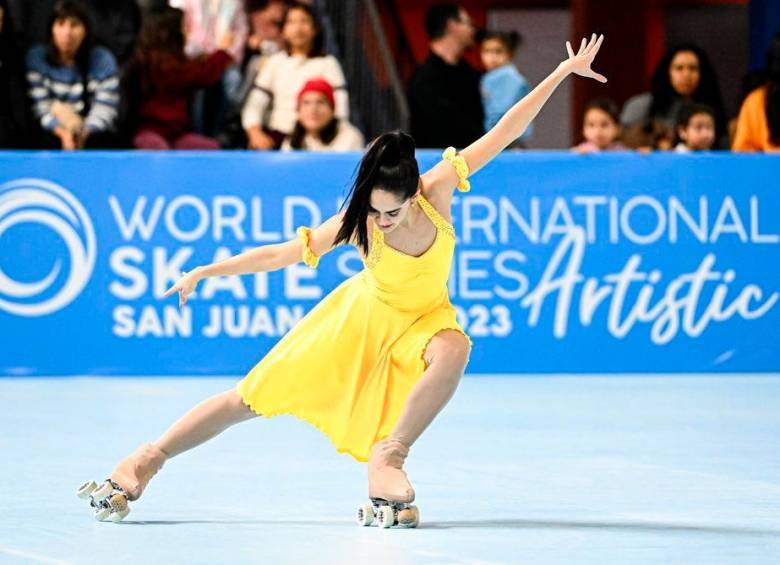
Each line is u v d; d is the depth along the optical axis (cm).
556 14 4803
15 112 2511
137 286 2295
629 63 4247
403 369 1127
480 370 2317
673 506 1168
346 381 1137
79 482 1303
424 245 1100
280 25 2911
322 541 1021
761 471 1365
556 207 2316
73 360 2297
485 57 3058
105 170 2283
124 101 2577
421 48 4841
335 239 1114
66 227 2289
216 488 1267
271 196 2295
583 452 1497
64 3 2511
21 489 1262
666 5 4859
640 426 1711
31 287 2291
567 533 1049
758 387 2145
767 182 2344
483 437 1619
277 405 1142
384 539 1027
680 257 2330
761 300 2350
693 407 1905
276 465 1406
